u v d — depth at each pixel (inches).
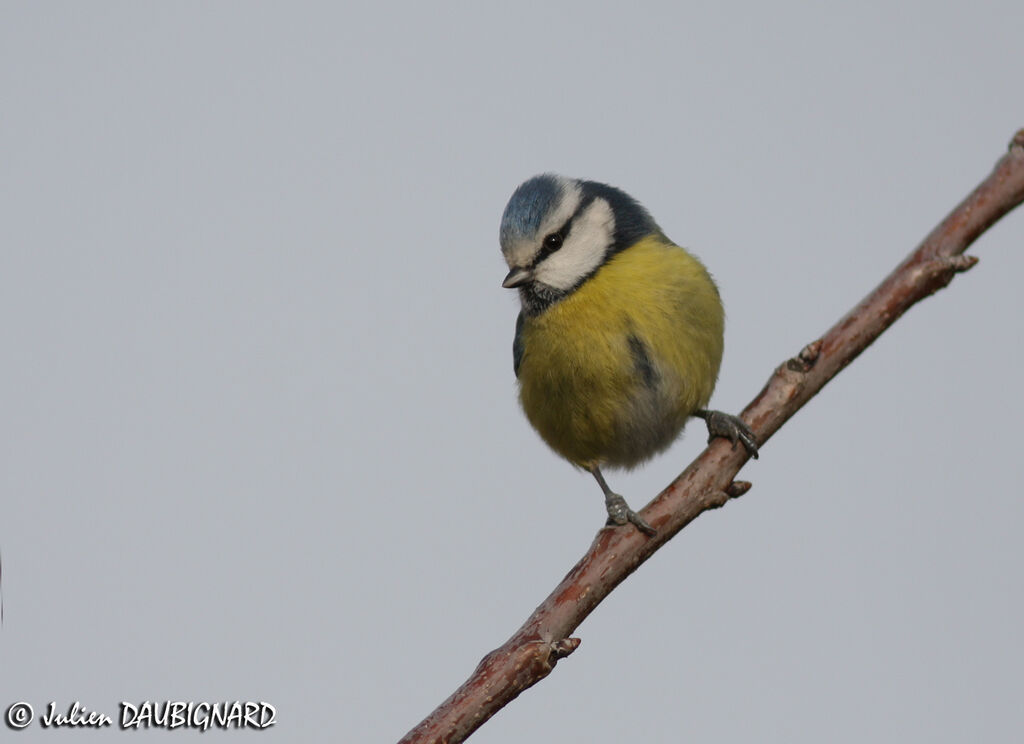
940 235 228.2
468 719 191.5
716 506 228.8
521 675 195.3
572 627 213.9
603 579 218.1
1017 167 225.1
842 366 231.9
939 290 226.8
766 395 234.8
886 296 229.5
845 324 231.9
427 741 188.5
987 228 226.2
